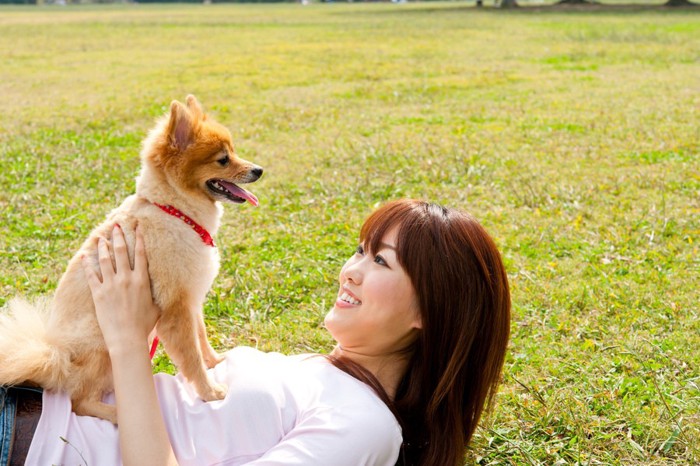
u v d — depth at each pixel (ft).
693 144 29.73
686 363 12.84
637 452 10.43
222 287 16.28
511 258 18.06
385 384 8.75
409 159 27.86
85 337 8.86
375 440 7.55
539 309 15.38
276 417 7.97
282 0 325.62
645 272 17.08
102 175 25.50
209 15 160.35
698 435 10.68
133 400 7.78
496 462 10.29
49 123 35.53
